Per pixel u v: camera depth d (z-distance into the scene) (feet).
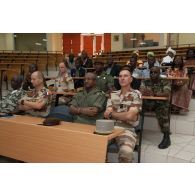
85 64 20.07
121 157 7.00
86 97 9.14
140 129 8.64
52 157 7.05
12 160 9.09
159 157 8.63
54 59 32.78
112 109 8.31
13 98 9.89
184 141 10.03
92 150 6.40
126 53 29.71
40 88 9.71
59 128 7.05
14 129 7.77
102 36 40.37
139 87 11.47
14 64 25.27
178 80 11.73
